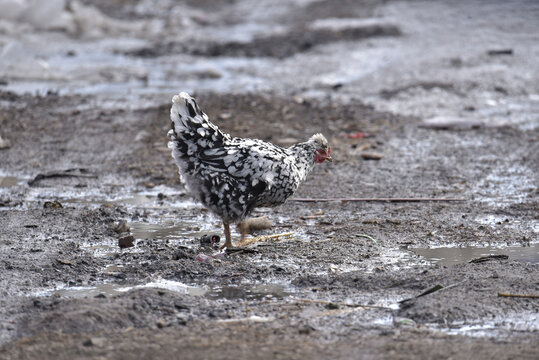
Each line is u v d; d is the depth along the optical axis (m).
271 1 46.62
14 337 7.20
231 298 8.35
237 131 17.88
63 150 16.50
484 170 14.90
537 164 15.27
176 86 24.05
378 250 10.09
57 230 11.08
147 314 7.67
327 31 33.53
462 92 22.08
